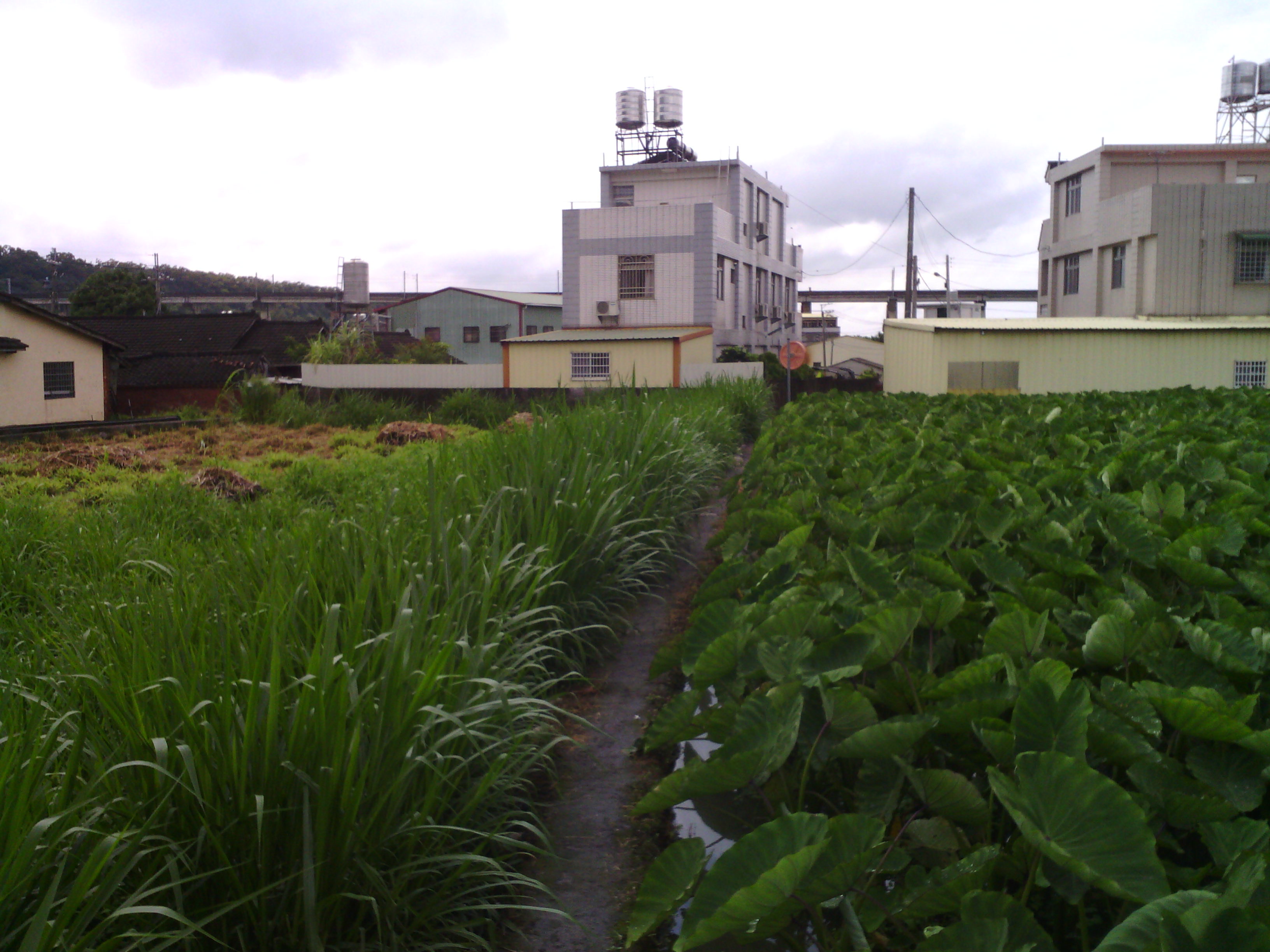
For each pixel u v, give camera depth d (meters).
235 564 3.72
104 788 2.40
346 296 57.47
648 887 2.37
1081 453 7.28
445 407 20.38
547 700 4.40
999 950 1.78
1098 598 3.41
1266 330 21.81
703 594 4.20
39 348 23.28
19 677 3.02
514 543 4.99
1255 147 32.81
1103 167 33.53
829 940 2.29
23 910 1.99
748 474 7.46
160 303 59.06
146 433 18.31
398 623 2.90
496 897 2.97
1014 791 2.05
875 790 2.54
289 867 2.44
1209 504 4.93
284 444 15.35
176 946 2.29
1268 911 1.55
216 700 2.54
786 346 22.34
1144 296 30.47
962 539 4.69
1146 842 1.92
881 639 2.87
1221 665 2.66
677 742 3.12
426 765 2.70
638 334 28.80
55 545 5.74
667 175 40.88
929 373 22.70
